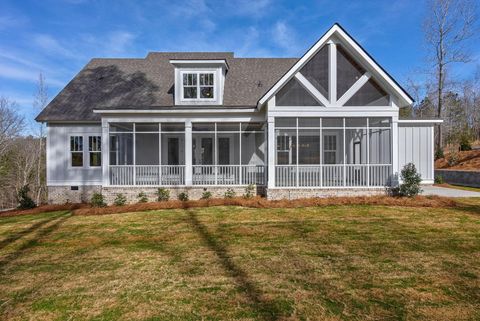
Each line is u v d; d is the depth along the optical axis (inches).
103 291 194.9
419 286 194.2
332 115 514.0
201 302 177.6
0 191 1182.3
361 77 512.1
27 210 537.6
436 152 1164.5
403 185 506.9
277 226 355.6
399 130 616.4
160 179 560.1
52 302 181.9
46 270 233.3
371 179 528.7
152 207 482.6
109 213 460.1
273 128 515.5
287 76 498.6
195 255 260.5
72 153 625.9
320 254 256.7
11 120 1221.1
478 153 1048.2
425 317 158.4
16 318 165.0
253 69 743.1
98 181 623.2
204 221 388.5
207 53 819.4
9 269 236.5
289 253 260.5
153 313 166.7
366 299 178.1
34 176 1208.8
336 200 483.5
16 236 338.6
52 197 624.1
